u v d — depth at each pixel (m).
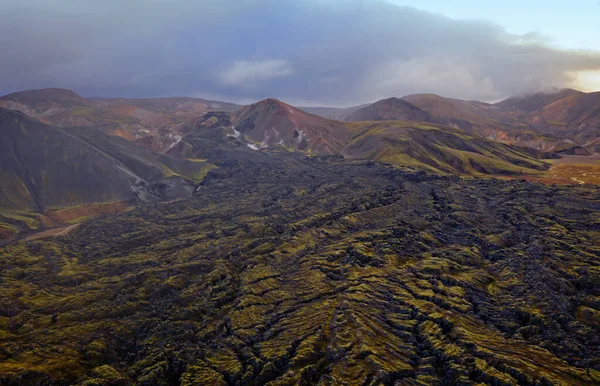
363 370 121.44
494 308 160.12
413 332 144.38
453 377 118.31
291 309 169.25
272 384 118.94
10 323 173.88
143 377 131.50
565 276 180.88
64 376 133.88
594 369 120.31
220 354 140.12
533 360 124.56
